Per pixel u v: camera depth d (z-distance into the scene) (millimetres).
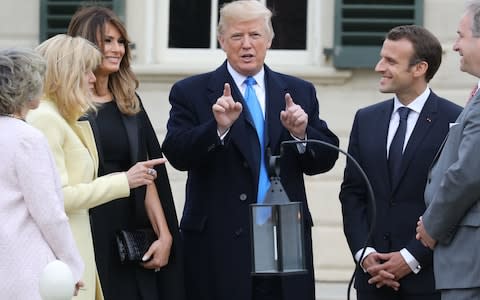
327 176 18969
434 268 12156
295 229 11469
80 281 11359
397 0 18922
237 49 13297
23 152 11125
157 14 19312
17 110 11352
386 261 13461
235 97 13367
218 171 13273
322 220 18969
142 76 19172
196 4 19406
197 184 13430
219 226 13234
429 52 13609
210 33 19406
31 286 11062
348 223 13758
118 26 13422
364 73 19109
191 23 19391
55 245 11219
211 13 19391
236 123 13234
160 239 13289
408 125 13727
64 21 18984
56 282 9945
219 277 13219
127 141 13312
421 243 13305
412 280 13406
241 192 13203
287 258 11438
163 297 13344
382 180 13641
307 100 13578
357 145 13898
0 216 11094
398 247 13516
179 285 13344
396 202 13594
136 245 13109
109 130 13227
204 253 13344
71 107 12469
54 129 12328
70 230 11359
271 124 13289
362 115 14008
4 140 11156
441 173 12148
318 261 18953
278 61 19250
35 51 11594
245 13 13250
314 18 19172
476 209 11781
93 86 13359
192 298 13445
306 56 19281
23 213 11164
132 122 13391
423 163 13562
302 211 12047
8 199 11125
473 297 11789
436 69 13734
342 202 13914
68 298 9992
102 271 13055
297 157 13344
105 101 13367
